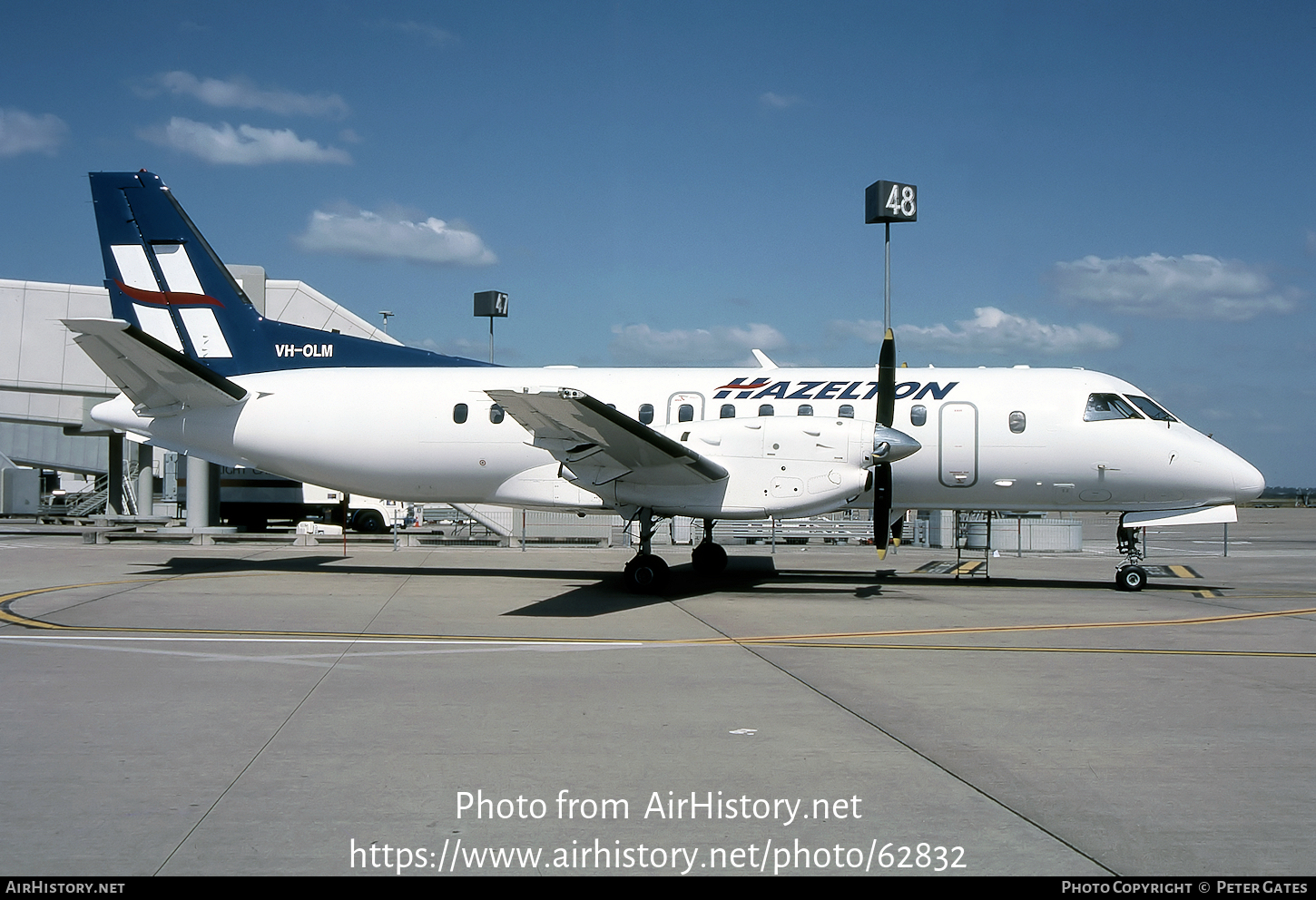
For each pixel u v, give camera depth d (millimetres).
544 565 19000
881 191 16969
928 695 7461
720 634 10469
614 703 7129
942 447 15156
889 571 18641
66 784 5207
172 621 11008
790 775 5457
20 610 11875
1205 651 9578
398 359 17375
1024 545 25969
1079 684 7887
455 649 9398
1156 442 14664
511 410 12508
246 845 4402
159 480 40344
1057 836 4559
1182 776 5457
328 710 6844
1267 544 30703
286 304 29859
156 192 17781
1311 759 5781
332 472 16453
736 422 14234
